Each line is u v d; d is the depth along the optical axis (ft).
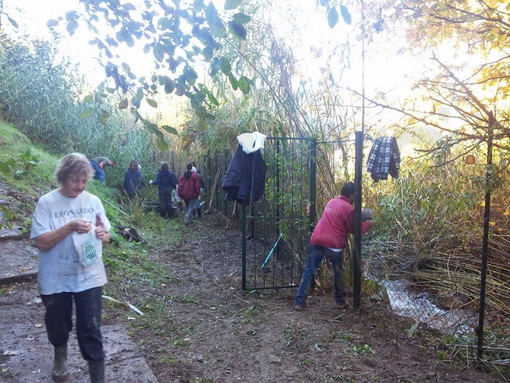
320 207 21.48
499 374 12.85
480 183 12.82
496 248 19.22
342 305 17.89
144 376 11.34
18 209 21.94
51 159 33.76
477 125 12.69
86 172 9.54
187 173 37.96
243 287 20.30
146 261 23.85
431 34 15.23
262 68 23.57
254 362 12.88
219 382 11.63
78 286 9.44
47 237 9.11
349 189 17.81
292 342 14.29
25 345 12.26
